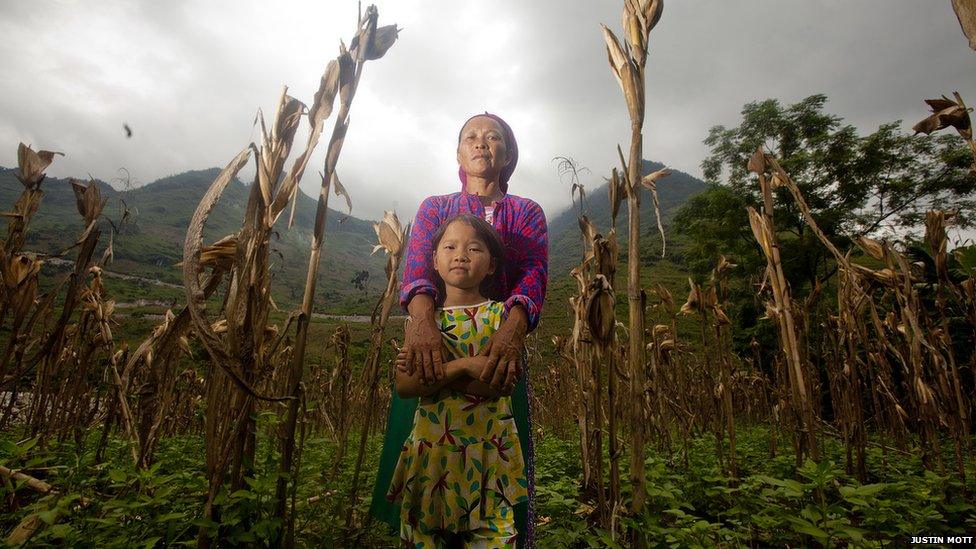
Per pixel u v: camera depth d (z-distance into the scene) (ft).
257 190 4.66
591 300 5.96
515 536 4.35
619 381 11.16
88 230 6.22
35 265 5.88
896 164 62.69
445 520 4.44
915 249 13.88
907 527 6.23
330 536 6.72
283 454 5.13
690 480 10.03
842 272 9.73
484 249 4.93
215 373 4.66
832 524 5.21
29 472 7.68
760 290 10.30
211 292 5.12
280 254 5.06
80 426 10.17
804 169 67.67
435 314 4.88
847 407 9.70
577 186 7.89
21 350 6.04
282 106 4.93
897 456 12.14
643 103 5.58
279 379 10.30
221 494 4.68
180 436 14.29
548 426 26.84
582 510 8.25
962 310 8.78
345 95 5.23
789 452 13.09
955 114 4.54
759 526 6.89
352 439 15.89
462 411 4.56
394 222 7.87
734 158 75.66
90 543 4.77
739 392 24.11
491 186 5.99
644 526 5.16
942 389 9.00
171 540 4.95
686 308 9.53
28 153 5.82
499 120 6.27
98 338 9.50
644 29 5.62
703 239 70.33
